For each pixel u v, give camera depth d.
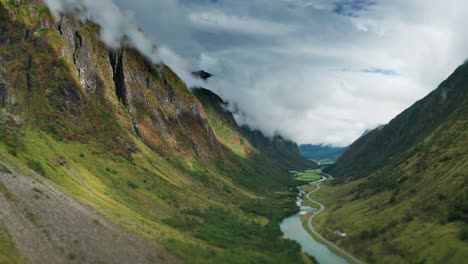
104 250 113.06
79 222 125.69
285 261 183.50
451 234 181.88
